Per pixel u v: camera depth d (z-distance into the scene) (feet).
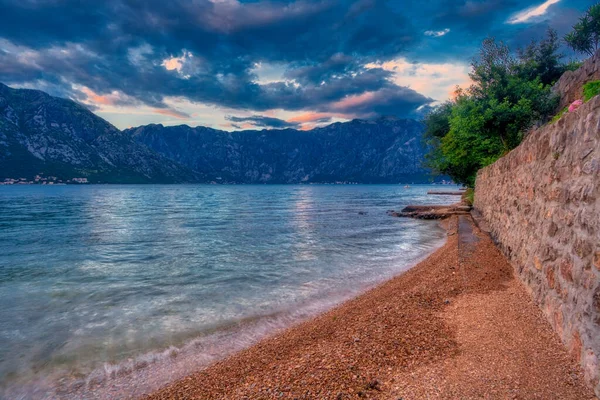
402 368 17.78
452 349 19.29
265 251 73.05
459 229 68.18
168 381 22.71
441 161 143.33
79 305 39.75
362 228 110.52
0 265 63.21
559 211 20.13
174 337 30.12
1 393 22.18
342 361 19.63
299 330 29.50
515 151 37.24
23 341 29.81
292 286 45.37
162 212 196.34
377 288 41.93
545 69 103.45
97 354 27.22
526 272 27.61
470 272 35.88
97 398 21.25
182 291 44.68
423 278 39.99
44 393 22.07
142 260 66.54
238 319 33.99
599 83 34.71
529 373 15.43
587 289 14.92
